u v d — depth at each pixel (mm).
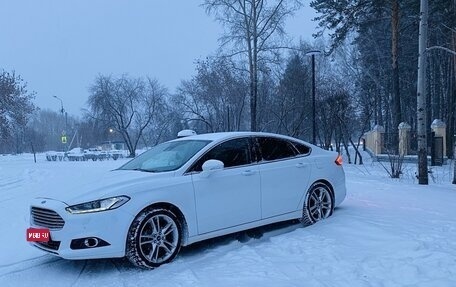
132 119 61688
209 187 5875
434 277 4418
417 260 4902
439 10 22109
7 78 31797
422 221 6883
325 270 4844
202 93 38125
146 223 5316
